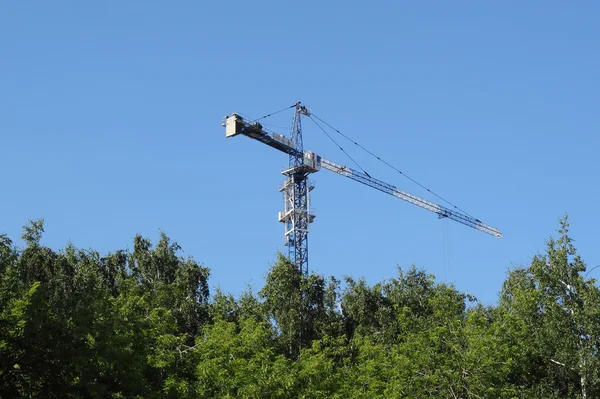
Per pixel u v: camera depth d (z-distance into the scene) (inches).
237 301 2613.2
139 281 2637.8
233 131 5108.3
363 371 2010.3
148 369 1798.7
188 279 2618.1
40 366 1328.7
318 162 5447.8
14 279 1486.2
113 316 1514.5
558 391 1839.3
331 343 2282.2
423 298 2586.1
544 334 1903.3
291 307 2539.4
